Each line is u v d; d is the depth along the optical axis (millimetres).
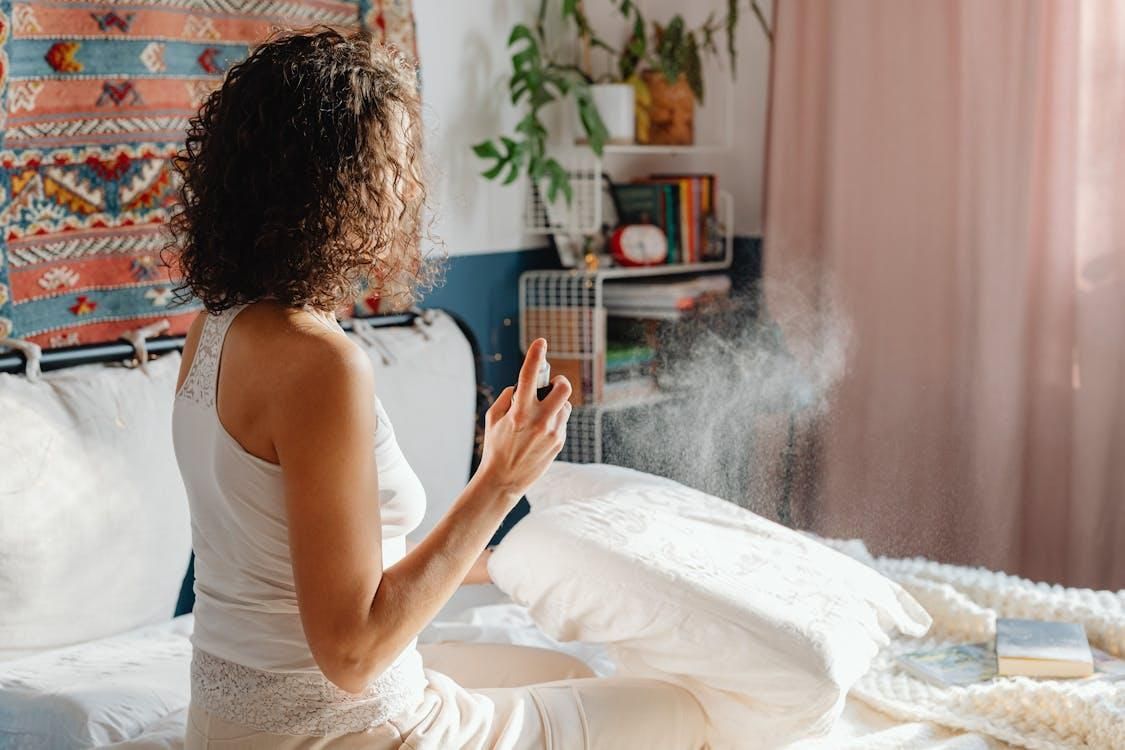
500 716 1406
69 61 2225
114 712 1603
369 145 1203
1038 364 3041
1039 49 2922
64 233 2244
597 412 3297
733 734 1591
